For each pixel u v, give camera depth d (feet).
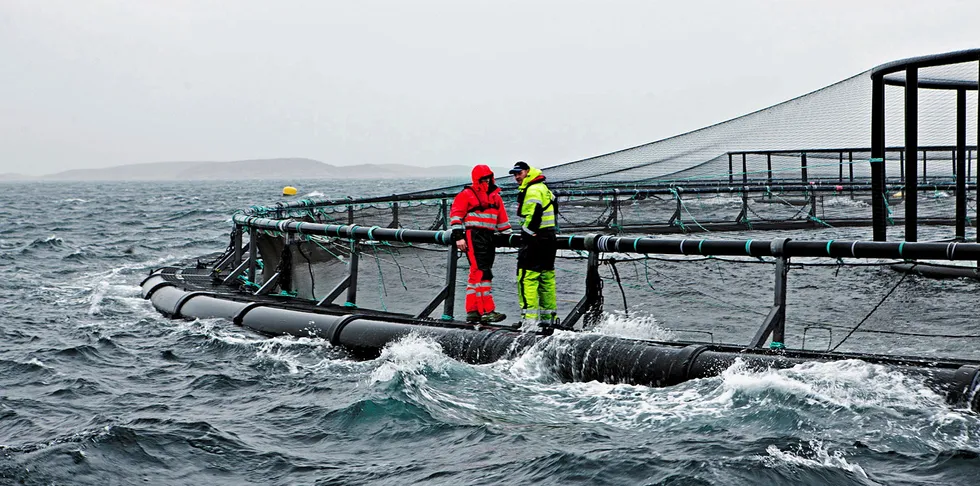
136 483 19.75
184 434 23.00
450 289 34.45
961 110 44.04
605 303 38.93
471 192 32.73
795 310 36.22
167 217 184.24
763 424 20.72
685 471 18.12
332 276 45.42
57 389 29.48
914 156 41.65
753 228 69.31
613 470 18.58
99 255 90.63
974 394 20.36
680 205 71.46
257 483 19.67
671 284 43.01
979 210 37.47
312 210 57.62
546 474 18.76
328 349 32.96
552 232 31.53
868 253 25.00
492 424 22.54
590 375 26.05
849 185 71.72
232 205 252.21
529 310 31.35
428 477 19.25
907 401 20.85
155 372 31.73
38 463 20.76
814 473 17.69
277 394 27.37
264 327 37.27
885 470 17.76
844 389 21.71
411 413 23.67
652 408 22.81
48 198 378.94
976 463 17.63
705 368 24.23
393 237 36.50
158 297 48.39
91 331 40.63
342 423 23.58
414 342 30.32
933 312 33.86
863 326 32.45
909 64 40.42
